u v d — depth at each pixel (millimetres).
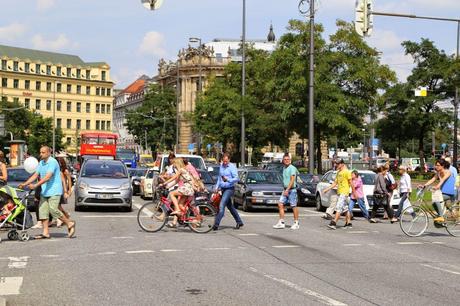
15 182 23203
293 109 38125
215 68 123812
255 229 17516
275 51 39656
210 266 10812
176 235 15688
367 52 39250
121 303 7871
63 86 145375
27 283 9180
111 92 154000
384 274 10234
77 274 9938
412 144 134375
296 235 16125
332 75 38750
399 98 55969
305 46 38625
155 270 10352
